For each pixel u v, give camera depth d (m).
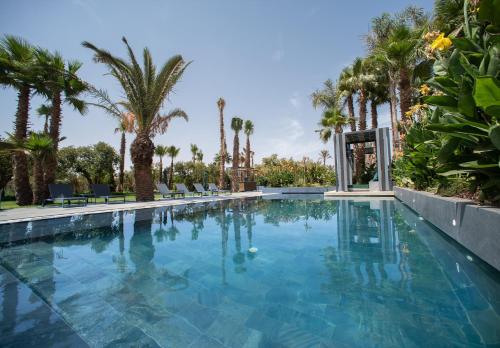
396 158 10.91
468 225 2.56
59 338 1.46
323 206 8.43
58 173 23.66
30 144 9.98
